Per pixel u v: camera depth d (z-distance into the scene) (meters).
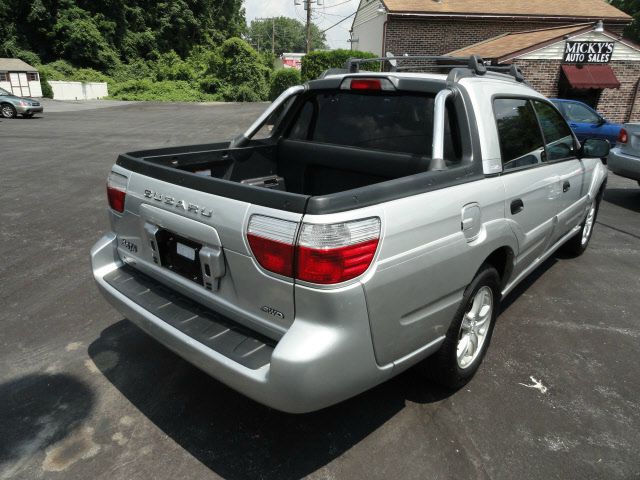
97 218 6.50
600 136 12.17
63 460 2.43
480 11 20.77
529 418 2.80
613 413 2.86
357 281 2.04
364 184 3.50
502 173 3.05
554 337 3.73
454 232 2.53
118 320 3.83
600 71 16.91
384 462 2.45
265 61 46.22
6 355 3.32
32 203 7.21
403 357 2.42
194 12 56.84
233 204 2.20
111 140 14.73
